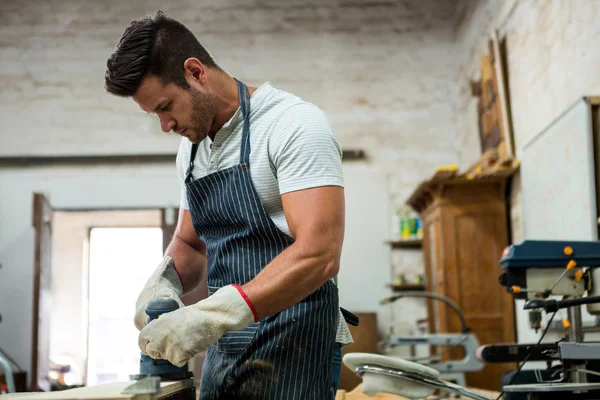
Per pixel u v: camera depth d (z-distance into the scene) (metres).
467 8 7.55
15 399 1.31
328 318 1.76
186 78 1.75
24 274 7.61
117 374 11.82
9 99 8.22
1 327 7.39
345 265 7.77
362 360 2.29
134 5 8.43
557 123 4.89
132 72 1.71
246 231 1.79
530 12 5.61
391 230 7.85
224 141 1.84
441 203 6.24
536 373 2.62
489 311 6.09
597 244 2.57
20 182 7.97
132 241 12.16
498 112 6.36
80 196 7.95
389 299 5.20
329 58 8.24
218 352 1.83
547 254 2.56
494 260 6.15
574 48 4.74
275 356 1.71
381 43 8.25
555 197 5.02
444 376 4.89
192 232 2.07
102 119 8.18
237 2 8.38
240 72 8.25
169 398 1.46
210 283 1.89
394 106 8.13
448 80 8.17
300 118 1.74
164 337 1.56
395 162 8.02
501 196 6.22
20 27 8.37
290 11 8.34
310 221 1.64
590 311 2.62
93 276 12.04
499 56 6.34
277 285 1.59
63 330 11.15
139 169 8.09
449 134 8.09
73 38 8.37
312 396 1.71
